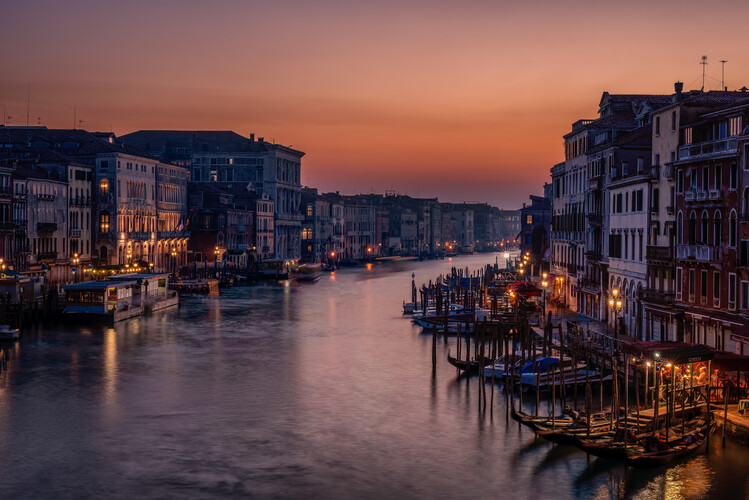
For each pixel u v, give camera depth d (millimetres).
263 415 46656
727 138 47688
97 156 115188
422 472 37906
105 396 50438
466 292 87062
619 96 78562
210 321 83812
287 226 184875
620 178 65562
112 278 92125
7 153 104562
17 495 35281
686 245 50969
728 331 46938
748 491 34625
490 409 47094
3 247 87625
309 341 71312
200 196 147125
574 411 42219
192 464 38906
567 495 35219
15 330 68438
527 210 133125
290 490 36031
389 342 71062
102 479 37062
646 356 39312
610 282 66875
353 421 45438
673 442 37562
